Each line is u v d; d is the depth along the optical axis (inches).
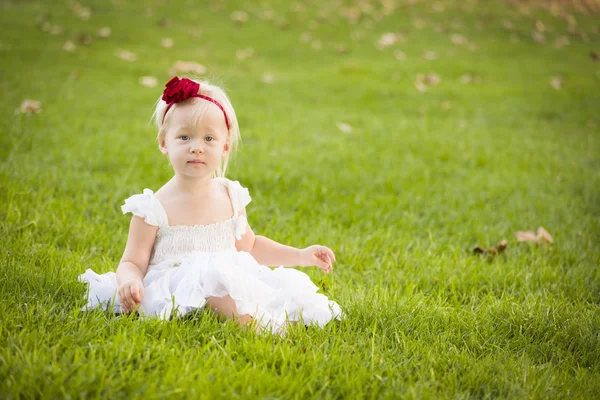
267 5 501.7
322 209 169.9
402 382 88.3
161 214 104.0
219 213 108.3
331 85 328.2
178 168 102.3
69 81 290.8
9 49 335.3
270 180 187.3
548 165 221.8
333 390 86.0
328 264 113.7
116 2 468.4
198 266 100.5
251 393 81.4
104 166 188.4
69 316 97.0
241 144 221.6
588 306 121.7
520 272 134.6
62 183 167.0
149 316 97.2
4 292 104.0
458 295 125.9
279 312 104.0
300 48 405.7
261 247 115.7
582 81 360.2
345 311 110.7
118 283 100.9
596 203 187.3
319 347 95.1
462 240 156.6
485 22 511.5
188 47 382.9
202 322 97.7
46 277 109.9
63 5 449.4
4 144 195.3
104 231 141.6
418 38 449.4
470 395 89.1
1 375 79.6
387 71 360.5
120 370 83.5
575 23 531.8
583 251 149.9
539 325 110.3
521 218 171.6
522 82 354.0
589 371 98.7
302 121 262.8
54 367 81.2
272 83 324.8
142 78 313.0
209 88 105.8
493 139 254.2
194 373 83.4
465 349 101.1
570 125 282.5
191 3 487.8
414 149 234.7
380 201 177.8
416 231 160.2
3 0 452.1
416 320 108.3
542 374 94.6
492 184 200.4
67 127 223.0
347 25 465.1
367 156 221.8
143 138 220.5
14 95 255.4
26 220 139.2
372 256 141.8
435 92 325.1
